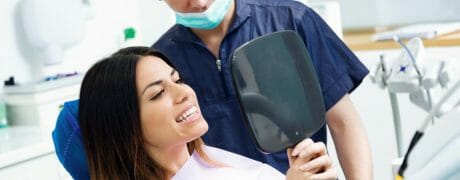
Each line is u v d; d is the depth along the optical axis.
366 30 3.52
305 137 0.98
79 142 1.34
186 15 1.40
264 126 0.94
